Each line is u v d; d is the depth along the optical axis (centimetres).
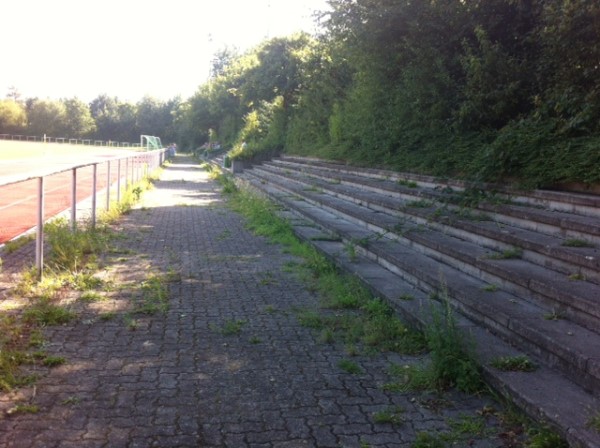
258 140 3356
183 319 583
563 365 400
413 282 663
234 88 4800
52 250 846
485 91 932
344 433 357
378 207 1027
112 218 1267
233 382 431
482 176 803
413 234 776
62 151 6003
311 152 2131
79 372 439
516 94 902
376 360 480
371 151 1417
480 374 418
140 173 2383
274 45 3259
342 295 661
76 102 10775
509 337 466
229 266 843
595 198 612
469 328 501
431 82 1112
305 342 523
